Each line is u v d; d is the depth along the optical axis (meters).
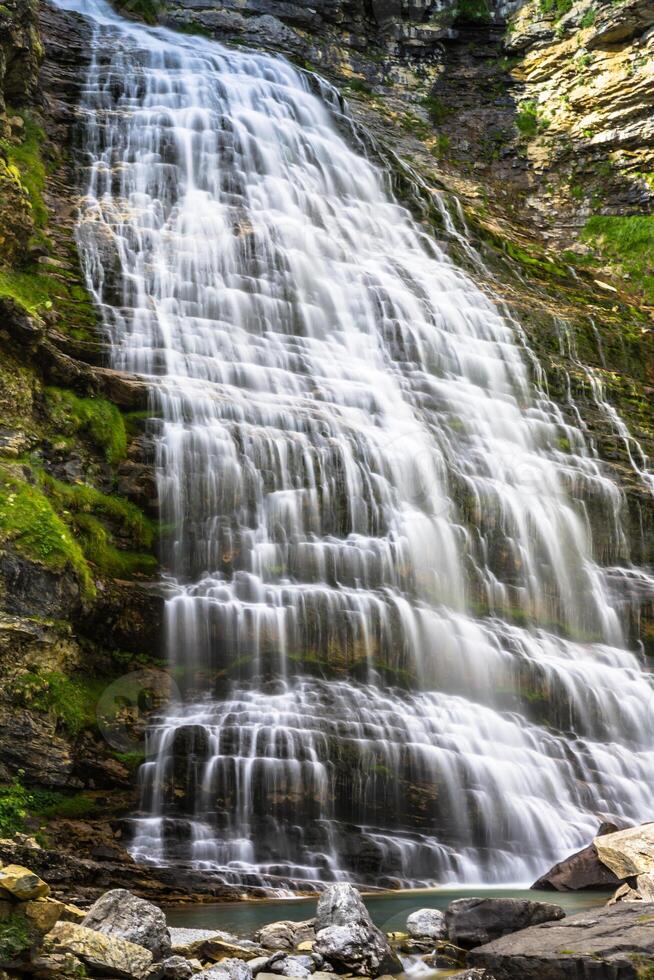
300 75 33.09
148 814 12.95
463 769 14.45
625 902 8.76
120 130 26.55
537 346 26.92
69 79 28.22
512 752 15.40
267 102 30.39
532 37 37.78
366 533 18.31
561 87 37.25
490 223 33.75
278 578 16.77
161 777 13.09
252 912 10.62
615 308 31.05
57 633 13.52
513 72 38.31
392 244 28.52
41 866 10.97
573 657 18.92
